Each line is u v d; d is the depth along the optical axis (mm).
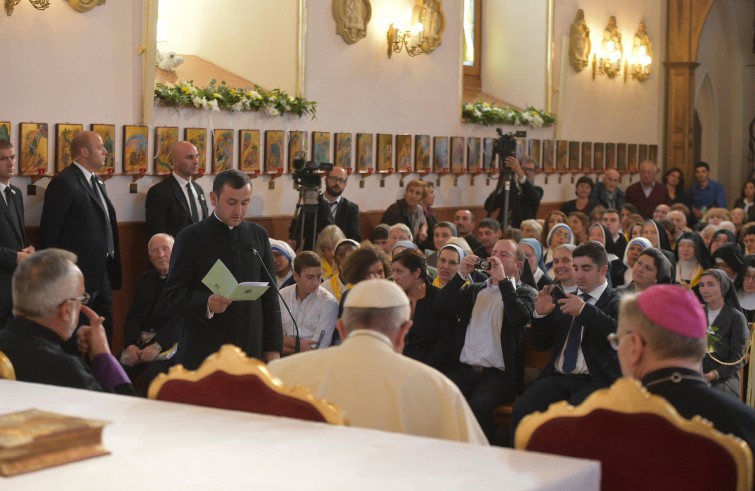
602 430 3168
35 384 3904
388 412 3871
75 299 4418
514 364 7586
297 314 8164
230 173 6379
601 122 19109
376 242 11422
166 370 8234
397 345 4129
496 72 18000
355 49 13477
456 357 7812
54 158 9734
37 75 9602
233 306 6348
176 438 3098
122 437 3104
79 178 9203
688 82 20938
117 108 10359
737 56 24312
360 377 3926
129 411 3457
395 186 14328
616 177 17062
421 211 13336
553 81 17562
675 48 20984
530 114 16859
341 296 8641
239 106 11664
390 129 14156
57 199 9070
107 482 2635
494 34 18000
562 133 17984
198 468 2775
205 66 12922
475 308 7746
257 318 6465
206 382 3627
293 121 12586
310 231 11289
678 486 3090
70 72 9891
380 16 13859
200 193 10508
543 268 10273
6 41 9336
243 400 3553
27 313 4355
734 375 7641
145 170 10562
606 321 6844
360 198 13734
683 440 3076
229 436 3125
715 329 7480
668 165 21172
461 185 15648
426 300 7957
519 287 7855
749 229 12359
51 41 9695
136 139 10461
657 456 3109
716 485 3051
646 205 18359
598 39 18828
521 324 7434
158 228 10141
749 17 24516
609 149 19203
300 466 2811
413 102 14547
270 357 6617
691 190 19594
